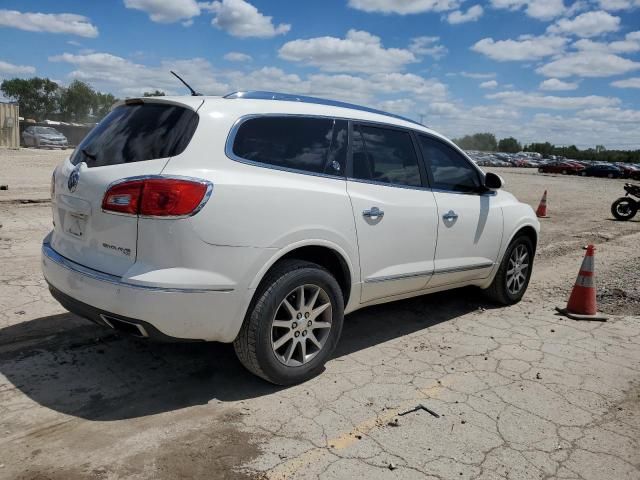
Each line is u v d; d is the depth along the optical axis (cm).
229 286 320
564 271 779
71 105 7931
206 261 312
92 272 322
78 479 263
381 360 421
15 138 3369
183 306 307
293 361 366
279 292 344
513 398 367
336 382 379
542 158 9912
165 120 339
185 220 305
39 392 344
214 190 314
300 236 352
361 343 455
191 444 297
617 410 357
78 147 385
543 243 1026
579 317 538
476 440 314
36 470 268
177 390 357
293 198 350
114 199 315
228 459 285
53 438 296
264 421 323
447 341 467
